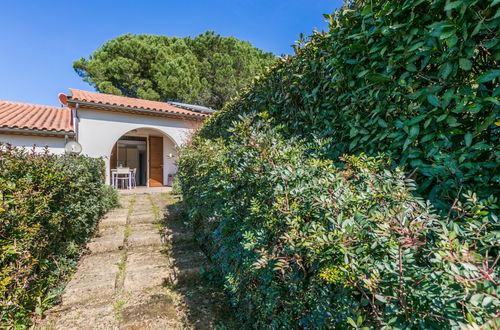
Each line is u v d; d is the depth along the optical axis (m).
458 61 1.14
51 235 2.62
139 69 15.28
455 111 1.14
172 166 10.63
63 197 2.89
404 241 0.77
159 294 2.46
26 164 2.31
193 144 5.21
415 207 1.00
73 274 2.80
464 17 1.08
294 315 1.34
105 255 3.32
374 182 1.12
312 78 2.19
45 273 2.48
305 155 1.90
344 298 0.97
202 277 2.77
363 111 1.69
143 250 3.47
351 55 1.71
